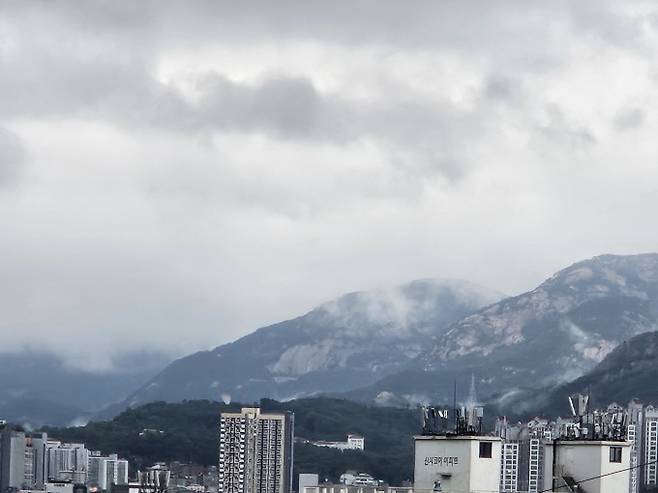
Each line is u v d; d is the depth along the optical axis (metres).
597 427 127.88
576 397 133.00
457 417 129.25
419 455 127.19
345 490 143.75
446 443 125.50
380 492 139.00
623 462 123.25
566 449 124.44
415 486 126.81
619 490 122.69
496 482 124.94
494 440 125.06
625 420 126.19
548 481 125.44
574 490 123.19
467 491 123.62
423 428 129.62
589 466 122.62
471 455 124.00
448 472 125.00
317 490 145.12
